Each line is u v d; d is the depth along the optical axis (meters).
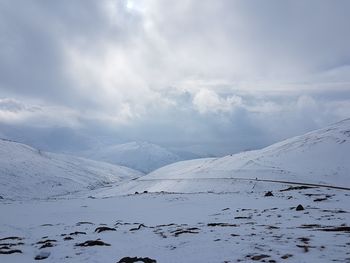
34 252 21.48
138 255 18.11
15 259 19.84
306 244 17.09
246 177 106.12
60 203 65.50
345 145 122.75
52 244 22.92
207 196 60.12
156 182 145.00
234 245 17.97
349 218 27.72
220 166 136.75
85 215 45.59
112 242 22.39
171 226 28.31
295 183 90.69
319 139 139.00
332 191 61.59
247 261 14.81
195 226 27.31
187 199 56.91
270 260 14.56
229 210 40.12
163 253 18.00
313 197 51.41
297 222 26.67
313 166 109.38
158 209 47.12
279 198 51.72
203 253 16.95
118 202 60.59
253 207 42.31
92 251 19.95
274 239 18.97
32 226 37.16
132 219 38.75
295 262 14.07
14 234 31.53
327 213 31.58
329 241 17.62
